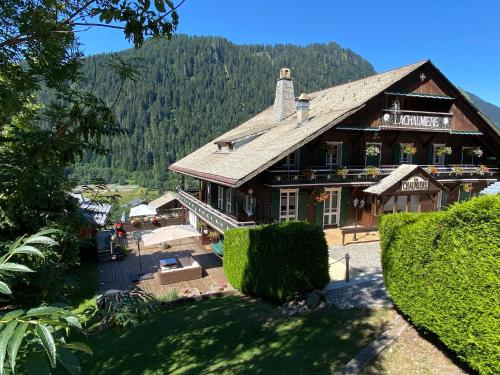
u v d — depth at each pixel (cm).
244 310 1034
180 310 1138
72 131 450
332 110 2020
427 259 690
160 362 759
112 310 384
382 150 2136
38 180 482
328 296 1026
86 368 778
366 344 715
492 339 530
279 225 1054
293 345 748
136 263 1959
